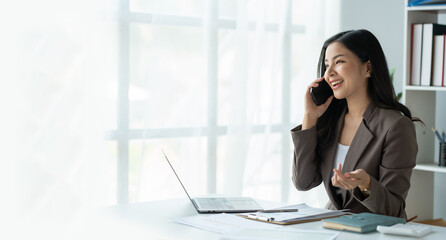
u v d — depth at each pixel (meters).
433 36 3.13
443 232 1.79
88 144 2.97
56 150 2.90
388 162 2.18
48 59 2.88
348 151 2.28
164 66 3.25
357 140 2.27
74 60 2.93
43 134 2.88
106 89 3.04
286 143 3.93
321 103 2.40
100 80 3.00
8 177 2.80
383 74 2.31
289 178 3.95
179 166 3.34
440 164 3.18
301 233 1.74
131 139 3.18
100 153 3.02
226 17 3.53
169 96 3.28
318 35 3.99
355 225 1.77
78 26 2.93
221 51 3.52
